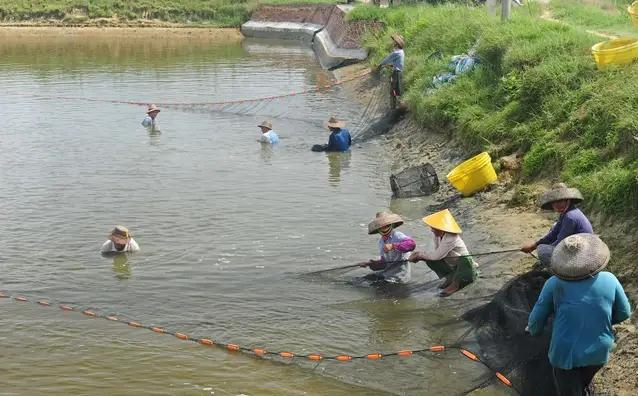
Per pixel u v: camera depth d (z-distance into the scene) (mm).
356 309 9531
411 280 10250
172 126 20266
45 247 11711
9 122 20641
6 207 13609
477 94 15953
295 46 37875
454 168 14422
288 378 8078
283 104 22578
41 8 44000
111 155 17250
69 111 22078
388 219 10188
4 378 8078
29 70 29703
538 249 8953
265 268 10781
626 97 11703
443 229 9703
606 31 19906
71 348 8719
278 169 16156
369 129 19312
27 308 9703
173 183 15070
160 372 8203
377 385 7906
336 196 14195
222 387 7914
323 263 10906
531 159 12617
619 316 6645
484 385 7770
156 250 11539
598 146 11578
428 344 8633
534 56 15078
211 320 9305
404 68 20484
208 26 43781
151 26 43812
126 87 25875
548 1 26906
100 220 12906
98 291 10141
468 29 19688
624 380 7363
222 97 24062
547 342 7715
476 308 9164
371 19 29953
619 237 9602
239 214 13156
